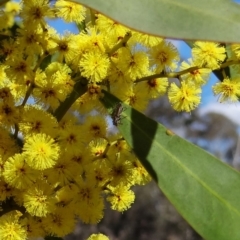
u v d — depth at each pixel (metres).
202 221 0.10
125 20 0.09
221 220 0.10
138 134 0.11
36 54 0.13
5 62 0.13
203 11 0.09
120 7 0.09
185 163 0.11
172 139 0.11
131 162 0.13
